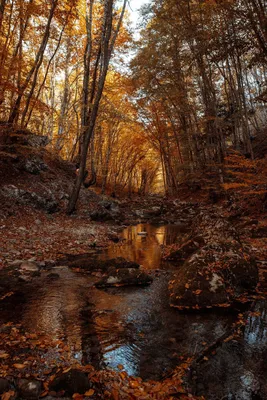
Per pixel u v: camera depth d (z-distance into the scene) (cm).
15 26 1230
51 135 2111
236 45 1310
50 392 254
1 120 1379
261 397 255
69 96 2388
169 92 2355
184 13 1867
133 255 860
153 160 4562
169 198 2788
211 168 2259
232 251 578
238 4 1186
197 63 2133
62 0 1448
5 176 1273
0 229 918
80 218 1380
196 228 887
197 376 285
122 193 3828
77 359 312
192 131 2452
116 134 3058
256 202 1332
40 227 1066
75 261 727
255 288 539
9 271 633
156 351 333
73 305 475
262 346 338
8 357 305
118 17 1845
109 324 405
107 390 260
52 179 1520
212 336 367
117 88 2511
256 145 2103
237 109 2153
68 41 2034
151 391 260
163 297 517
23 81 1293
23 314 433
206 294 476
